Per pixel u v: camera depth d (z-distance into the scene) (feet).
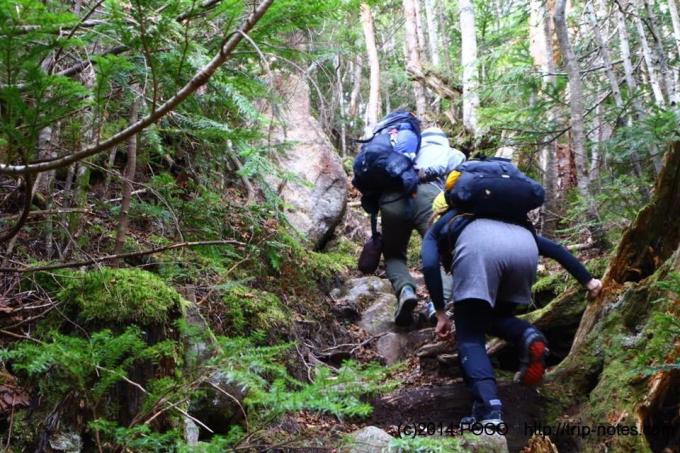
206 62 7.51
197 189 13.69
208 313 12.02
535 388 11.55
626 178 16.11
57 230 10.86
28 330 8.93
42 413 7.82
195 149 13.89
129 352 8.21
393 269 15.44
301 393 6.74
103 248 11.82
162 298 8.84
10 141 6.17
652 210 11.61
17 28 5.35
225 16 7.73
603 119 19.70
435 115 31.60
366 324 17.11
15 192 10.58
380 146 14.89
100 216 11.98
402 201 14.82
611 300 11.46
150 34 6.81
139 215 12.87
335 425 11.03
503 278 10.62
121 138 6.28
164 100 9.11
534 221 21.49
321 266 18.13
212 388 9.30
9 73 5.65
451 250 11.19
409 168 14.66
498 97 21.12
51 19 5.39
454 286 10.67
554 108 20.39
